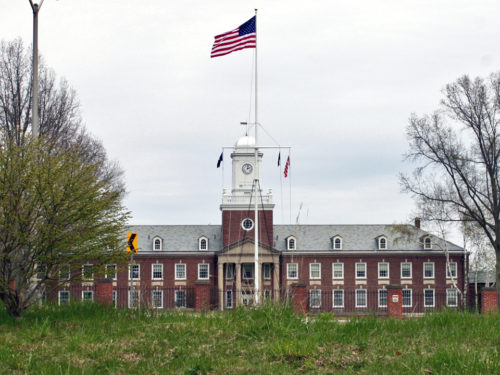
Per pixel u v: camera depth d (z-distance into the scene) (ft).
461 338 60.13
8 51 145.38
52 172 70.74
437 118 178.50
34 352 56.13
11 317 71.15
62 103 151.33
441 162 176.35
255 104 144.25
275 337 60.59
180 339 60.90
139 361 53.26
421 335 61.05
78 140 154.20
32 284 78.69
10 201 69.41
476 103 171.53
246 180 262.06
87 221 73.92
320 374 49.06
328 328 64.64
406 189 187.52
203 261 255.91
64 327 66.85
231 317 69.87
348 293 250.57
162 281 253.03
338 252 255.91
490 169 170.50
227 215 257.14
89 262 76.95
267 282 253.65
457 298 253.24
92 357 55.21
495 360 48.80
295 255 255.50
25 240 69.56
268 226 257.55
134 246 80.12
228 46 134.92
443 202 186.39
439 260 256.52
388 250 256.93
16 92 144.66
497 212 170.30
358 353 55.11
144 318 72.02
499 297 163.63
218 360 53.16
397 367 49.65
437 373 47.26
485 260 235.20
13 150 71.31
